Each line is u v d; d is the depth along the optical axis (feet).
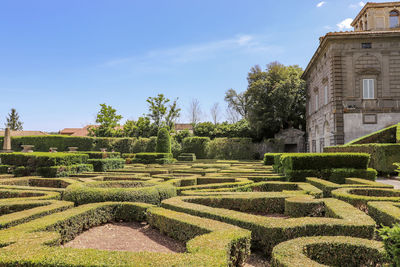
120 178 37.76
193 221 16.58
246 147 123.65
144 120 141.49
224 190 28.58
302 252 11.68
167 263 10.11
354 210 17.94
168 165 70.95
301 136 121.19
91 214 20.40
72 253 11.12
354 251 12.47
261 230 15.38
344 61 84.43
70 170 45.98
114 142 127.95
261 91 119.34
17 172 44.16
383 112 81.87
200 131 138.41
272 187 31.91
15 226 15.55
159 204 25.43
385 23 105.50
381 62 83.41
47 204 21.79
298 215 21.06
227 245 12.18
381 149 50.96
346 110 82.48
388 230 10.02
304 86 124.67
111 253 11.12
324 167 35.81
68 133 221.87
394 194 24.36
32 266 10.52
